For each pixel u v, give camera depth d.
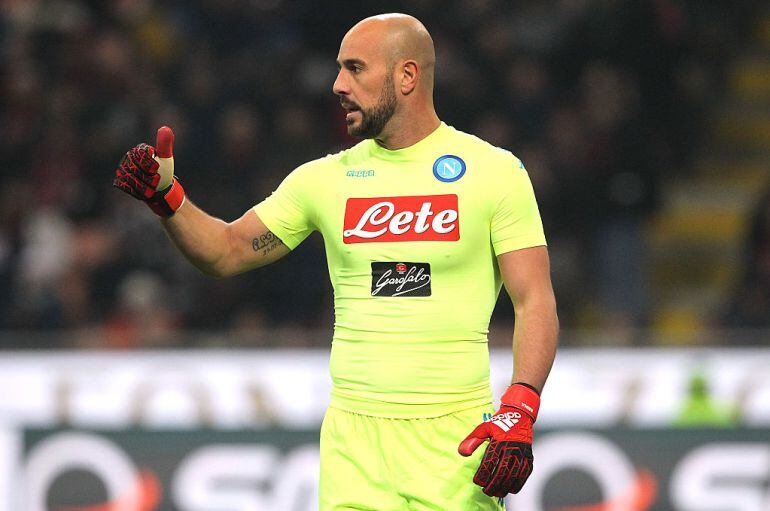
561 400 22.80
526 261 12.88
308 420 22.95
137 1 40.59
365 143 13.46
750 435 22.59
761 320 31.80
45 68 37.88
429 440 12.91
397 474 12.92
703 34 42.03
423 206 12.91
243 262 13.64
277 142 34.69
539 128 36.12
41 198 34.78
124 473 22.83
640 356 22.92
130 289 32.06
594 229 34.56
